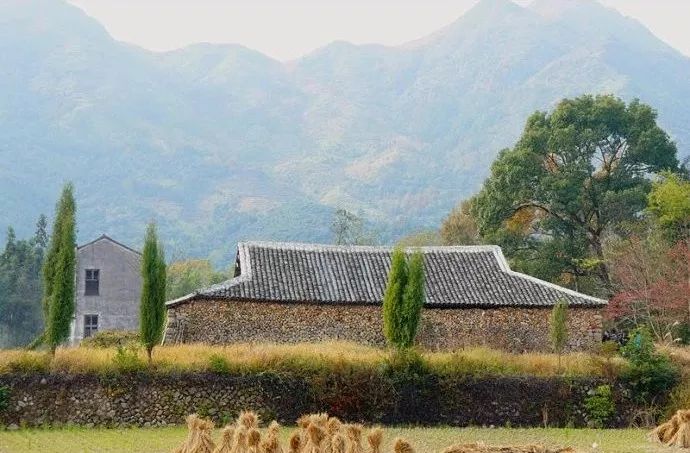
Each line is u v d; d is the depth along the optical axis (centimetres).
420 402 3478
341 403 3412
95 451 2623
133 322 6744
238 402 3362
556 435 3234
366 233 11400
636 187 6078
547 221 6156
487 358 3669
